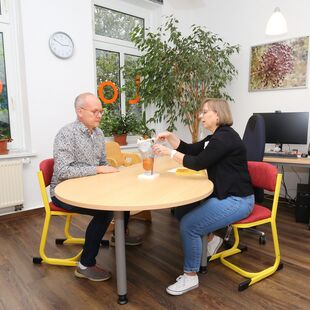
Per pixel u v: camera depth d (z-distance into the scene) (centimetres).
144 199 136
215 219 168
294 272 197
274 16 301
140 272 198
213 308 160
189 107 378
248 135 251
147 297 170
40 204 328
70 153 192
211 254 211
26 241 247
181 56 363
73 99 341
